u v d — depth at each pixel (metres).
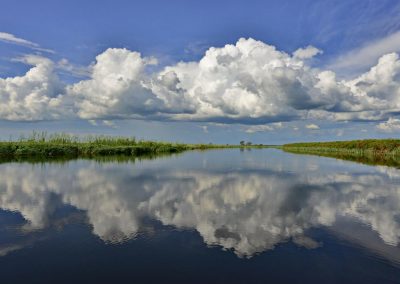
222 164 30.38
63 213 11.47
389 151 47.25
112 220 10.65
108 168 25.00
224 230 9.74
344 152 57.62
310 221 10.77
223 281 6.55
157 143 61.38
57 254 7.79
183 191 15.75
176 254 7.83
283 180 19.62
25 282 6.48
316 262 7.47
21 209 11.98
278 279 6.66
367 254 7.96
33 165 26.62
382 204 13.23
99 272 6.89
